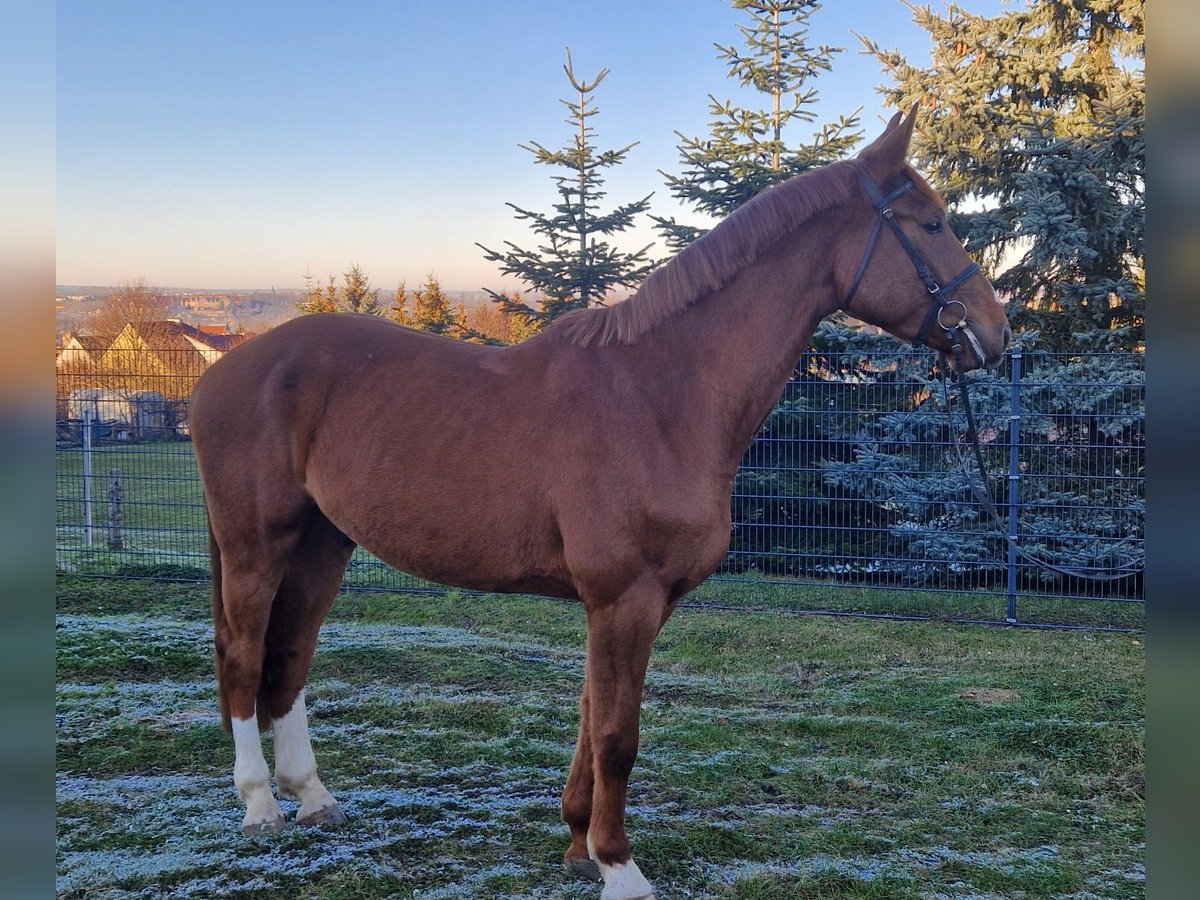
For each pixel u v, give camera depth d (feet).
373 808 9.66
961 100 23.98
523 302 26.78
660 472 7.40
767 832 9.32
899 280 7.93
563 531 7.50
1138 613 19.84
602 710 7.50
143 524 28.45
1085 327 22.95
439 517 7.87
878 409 22.09
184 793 10.00
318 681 14.16
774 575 23.20
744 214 8.05
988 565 19.99
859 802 10.14
